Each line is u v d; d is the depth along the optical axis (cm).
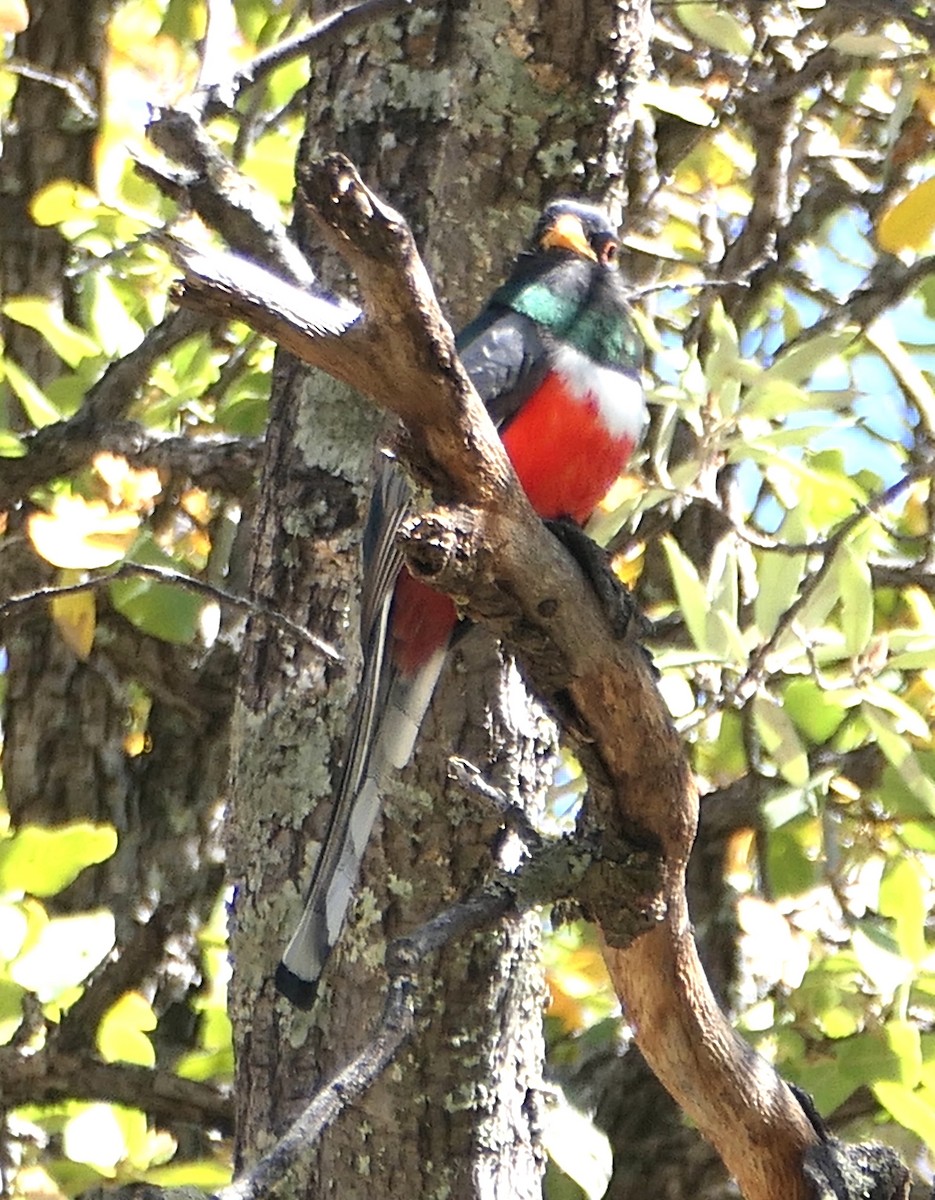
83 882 1271
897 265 1280
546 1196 1009
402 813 849
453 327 876
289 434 902
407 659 761
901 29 1276
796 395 1051
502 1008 859
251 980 875
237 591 1241
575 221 870
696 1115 686
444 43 895
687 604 1014
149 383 1198
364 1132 848
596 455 807
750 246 1299
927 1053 972
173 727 1341
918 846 1058
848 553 1026
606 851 629
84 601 1159
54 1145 1094
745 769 1213
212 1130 1070
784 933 1062
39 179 1384
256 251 597
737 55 1286
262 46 1280
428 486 542
